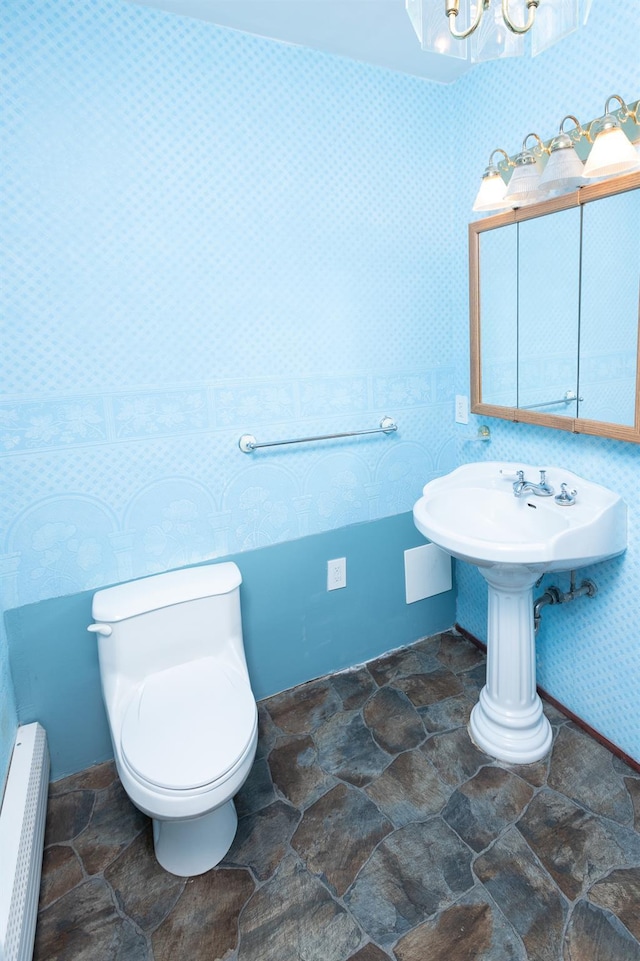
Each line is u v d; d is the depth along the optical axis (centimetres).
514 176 156
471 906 130
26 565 159
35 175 142
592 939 122
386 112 188
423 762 174
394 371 210
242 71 162
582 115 149
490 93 179
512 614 169
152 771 125
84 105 144
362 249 193
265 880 139
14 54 135
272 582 201
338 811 158
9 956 106
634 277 140
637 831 146
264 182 172
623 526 156
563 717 191
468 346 212
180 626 164
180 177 159
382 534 222
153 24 148
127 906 135
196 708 145
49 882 142
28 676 165
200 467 179
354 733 189
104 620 154
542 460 186
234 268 172
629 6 131
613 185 140
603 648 173
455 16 83
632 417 147
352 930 127
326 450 202
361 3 147
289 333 185
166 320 165
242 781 131
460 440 225
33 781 148
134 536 173
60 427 157
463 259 206
